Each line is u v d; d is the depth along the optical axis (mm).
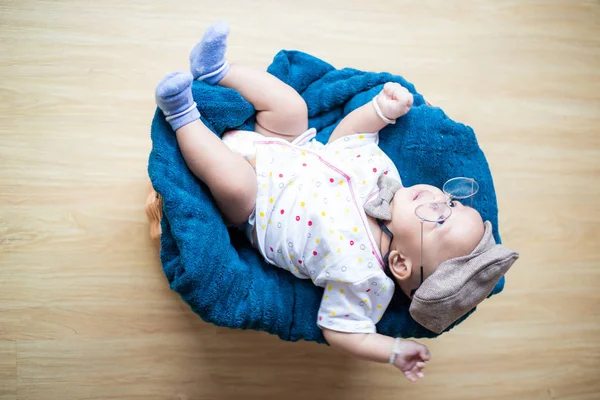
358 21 1864
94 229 1617
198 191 1238
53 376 1558
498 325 1810
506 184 1880
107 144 1656
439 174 1449
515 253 1229
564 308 1853
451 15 1932
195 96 1275
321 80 1548
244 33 1783
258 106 1371
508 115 1917
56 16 1686
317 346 1700
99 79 1681
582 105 1967
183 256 1171
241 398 1647
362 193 1347
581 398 1819
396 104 1385
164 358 1616
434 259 1275
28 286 1571
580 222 1904
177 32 1739
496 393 1777
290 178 1313
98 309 1596
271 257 1338
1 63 1643
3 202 1590
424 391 1738
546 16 1983
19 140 1620
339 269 1274
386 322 1377
